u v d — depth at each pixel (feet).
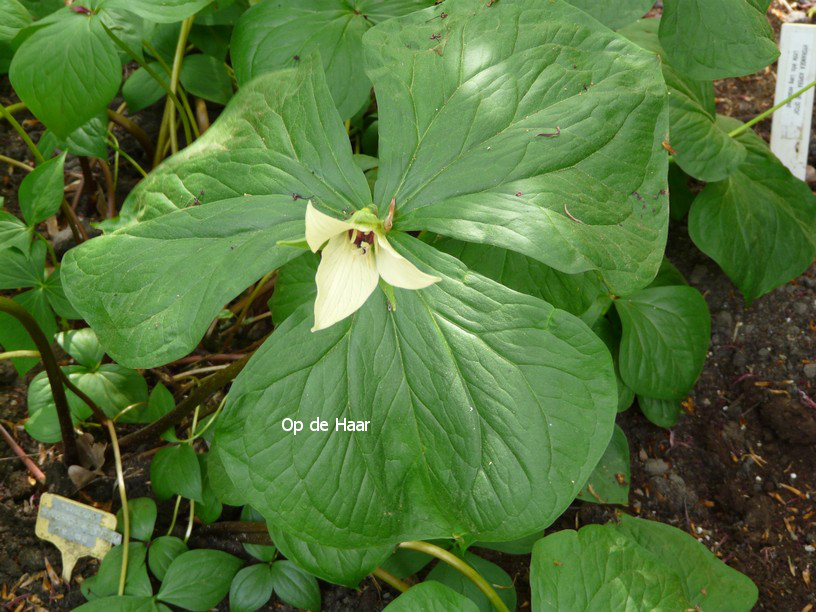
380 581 1.51
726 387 1.82
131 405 1.60
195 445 1.65
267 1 1.63
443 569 1.42
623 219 1.16
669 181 1.99
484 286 1.14
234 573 1.45
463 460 1.11
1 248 1.41
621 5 1.51
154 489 1.49
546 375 1.11
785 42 2.00
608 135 1.19
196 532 1.56
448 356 1.13
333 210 1.20
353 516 1.12
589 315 1.63
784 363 1.83
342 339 1.16
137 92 1.95
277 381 1.14
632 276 1.13
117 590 1.43
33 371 1.76
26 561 1.52
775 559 1.59
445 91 1.25
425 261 1.15
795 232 1.81
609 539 1.31
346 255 1.01
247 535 1.51
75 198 1.96
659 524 1.51
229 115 1.32
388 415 1.14
